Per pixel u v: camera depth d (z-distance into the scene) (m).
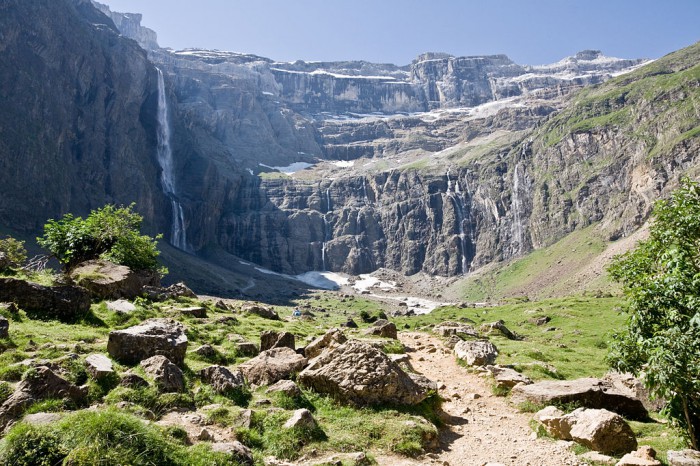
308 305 166.12
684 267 13.96
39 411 11.61
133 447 9.77
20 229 134.75
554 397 19.52
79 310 23.50
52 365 14.13
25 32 160.88
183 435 11.77
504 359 32.12
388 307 174.62
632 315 15.21
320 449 13.16
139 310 26.55
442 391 22.25
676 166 184.12
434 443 15.02
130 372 14.95
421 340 38.16
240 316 37.97
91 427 9.70
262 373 18.50
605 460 13.48
